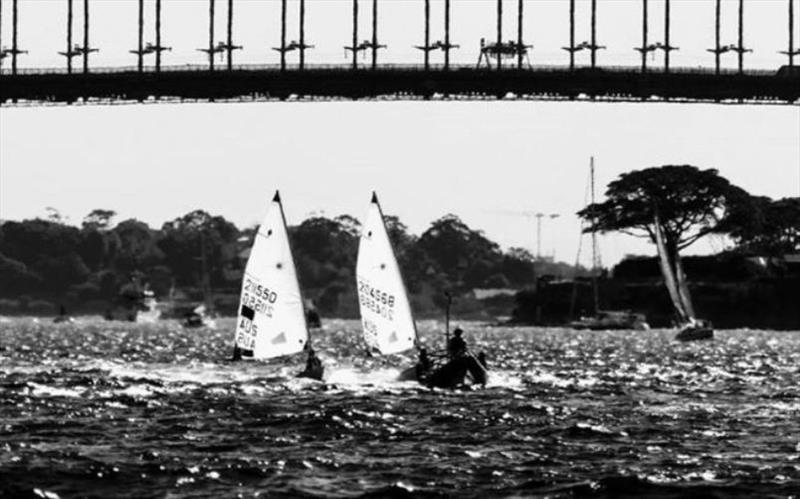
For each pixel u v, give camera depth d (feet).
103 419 333.83
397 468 266.57
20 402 369.09
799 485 251.60
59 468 260.83
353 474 260.62
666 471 265.95
